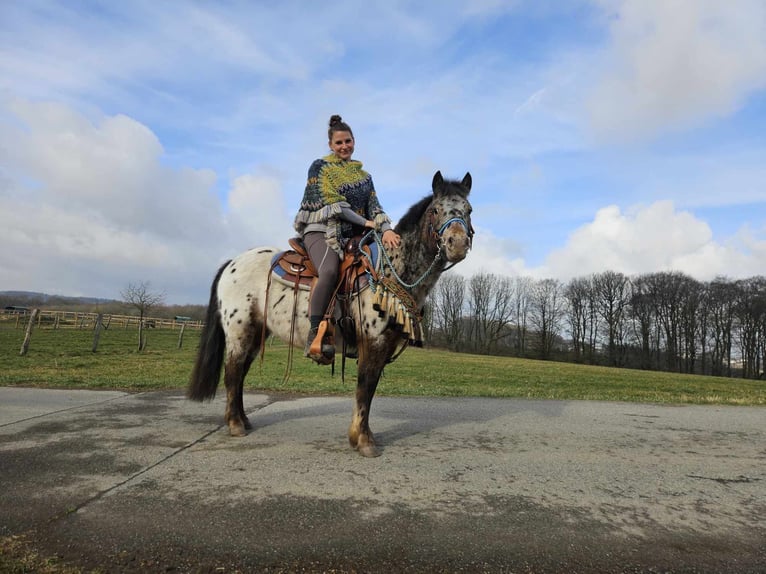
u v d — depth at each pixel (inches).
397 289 152.8
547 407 261.9
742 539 103.5
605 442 181.2
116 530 99.5
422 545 96.4
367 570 88.1
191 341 1111.6
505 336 2394.2
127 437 171.8
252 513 108.2
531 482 132.9
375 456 152.6
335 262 157.4
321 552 93.3
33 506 109.9
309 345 152.1
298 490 122.0
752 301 1914.4
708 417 243.9
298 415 219.8
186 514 107.2
